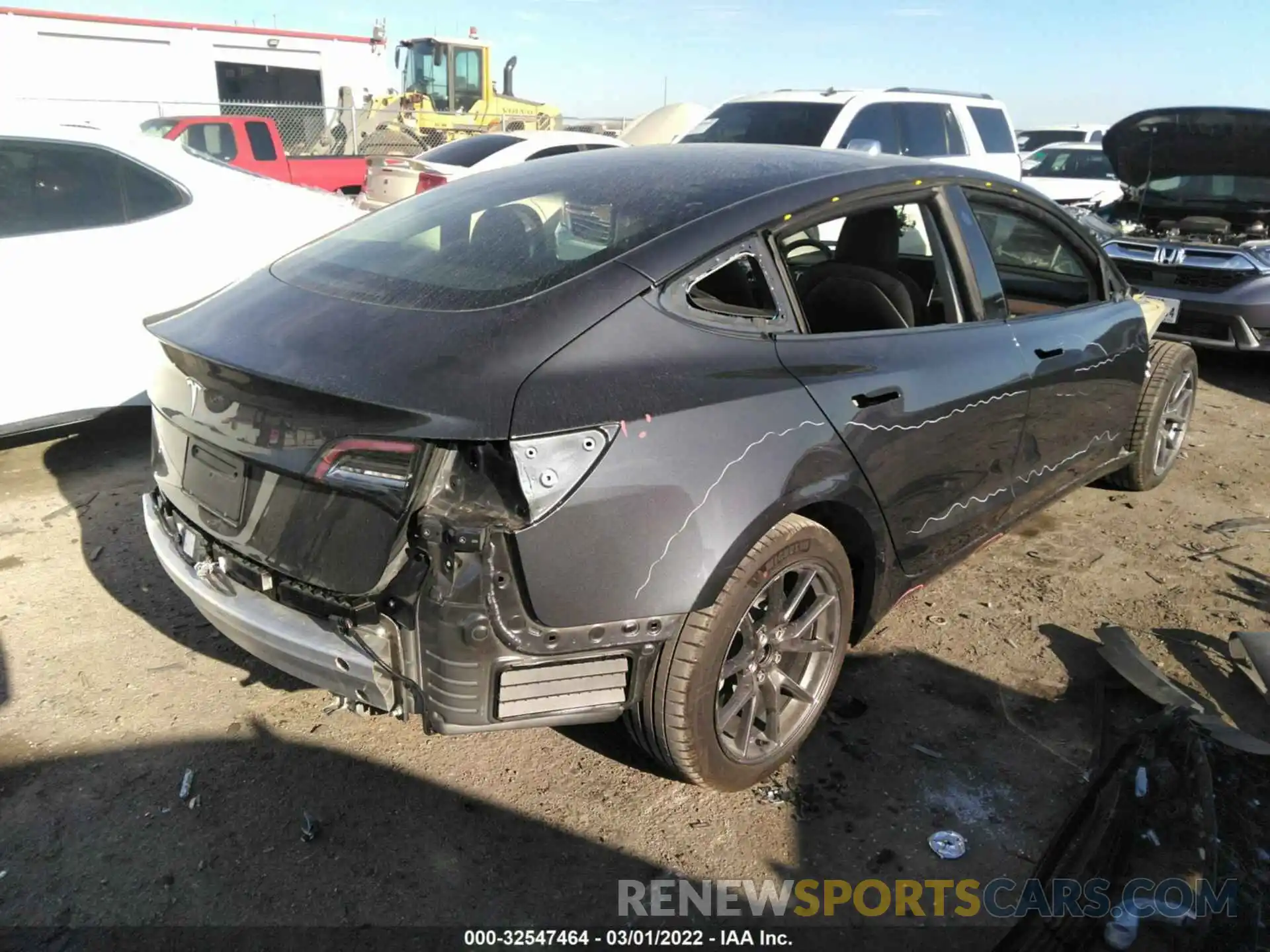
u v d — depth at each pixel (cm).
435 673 203
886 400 260
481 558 194
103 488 437
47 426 430
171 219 461
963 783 263
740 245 244
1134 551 404
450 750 271
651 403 210
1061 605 358
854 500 252
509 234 254
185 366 232
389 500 195
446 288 233
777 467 227
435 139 1822
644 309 224
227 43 1811
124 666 302
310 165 1423
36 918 212
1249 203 685
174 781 254
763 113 871
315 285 252
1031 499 350
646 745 237
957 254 308
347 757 266
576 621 203
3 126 423
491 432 192
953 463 291
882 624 342
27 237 419
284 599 217
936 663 318
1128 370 391
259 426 212
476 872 230
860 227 319
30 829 236
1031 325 331
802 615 260
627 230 243
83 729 272
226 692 292
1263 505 455
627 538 204
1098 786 252
